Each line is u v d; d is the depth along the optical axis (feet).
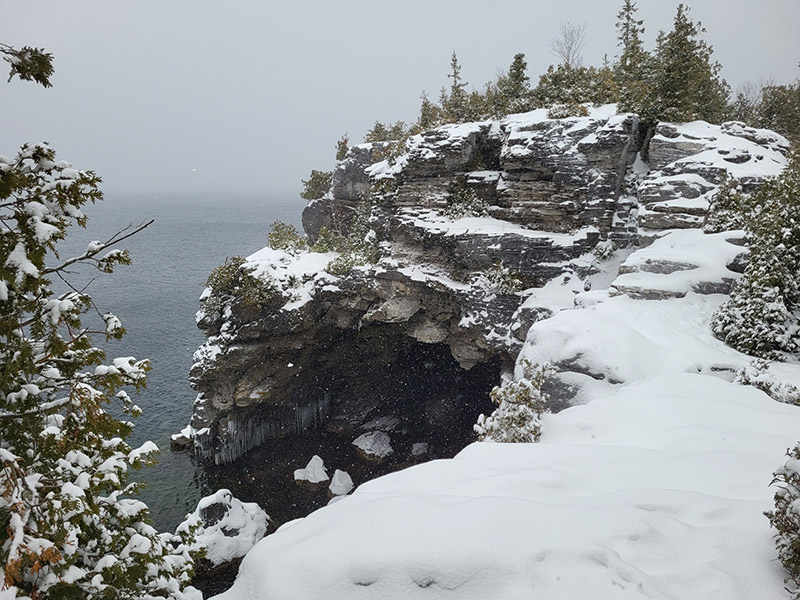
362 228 122.21
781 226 51.06
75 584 19.12
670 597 16.29
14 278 17.35
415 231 93.50
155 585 23.57
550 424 34.06
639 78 103.45
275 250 109.19
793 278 49.11
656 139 79.61
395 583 16.75
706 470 24.91
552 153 84.58
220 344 91.97
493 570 17.03
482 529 18.42
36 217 17.92
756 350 47.29
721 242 61.46
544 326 49.83
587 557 17.67
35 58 17.95
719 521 20.54
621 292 59.88
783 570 17.71
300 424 108.88
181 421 111.24
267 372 97.66
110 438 22.56
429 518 19.01
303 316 95.61
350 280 96.37
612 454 27.45
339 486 87.92
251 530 70.74
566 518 19.47
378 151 126.21
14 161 19.01
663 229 71.10
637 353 44.45
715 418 32.07
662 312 53.88
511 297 82.79
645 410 34.19
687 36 83.82
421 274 91.35
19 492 16.29
